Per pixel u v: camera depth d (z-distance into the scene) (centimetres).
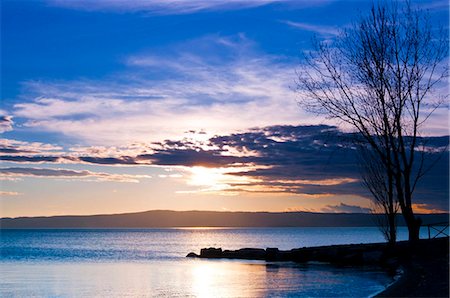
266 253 5969
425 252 3362
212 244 13362
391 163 3447
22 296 2877
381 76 3425
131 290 3066
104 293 2955
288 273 3869
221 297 2589
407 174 3416
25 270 4816
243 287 2986
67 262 6109
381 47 3441
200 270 4525
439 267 2716
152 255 7925
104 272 4528
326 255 5044
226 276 3828
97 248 10844
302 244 12512
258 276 3675
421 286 2148
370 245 5172
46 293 2994
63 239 17750
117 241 16025
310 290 2706
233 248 11181
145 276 4038
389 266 3716
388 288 2219
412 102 3409
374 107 3450
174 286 3244
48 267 5228
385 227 3969
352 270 3841
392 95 3412
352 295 2441
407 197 3425
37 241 15588
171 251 9588
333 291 2630
